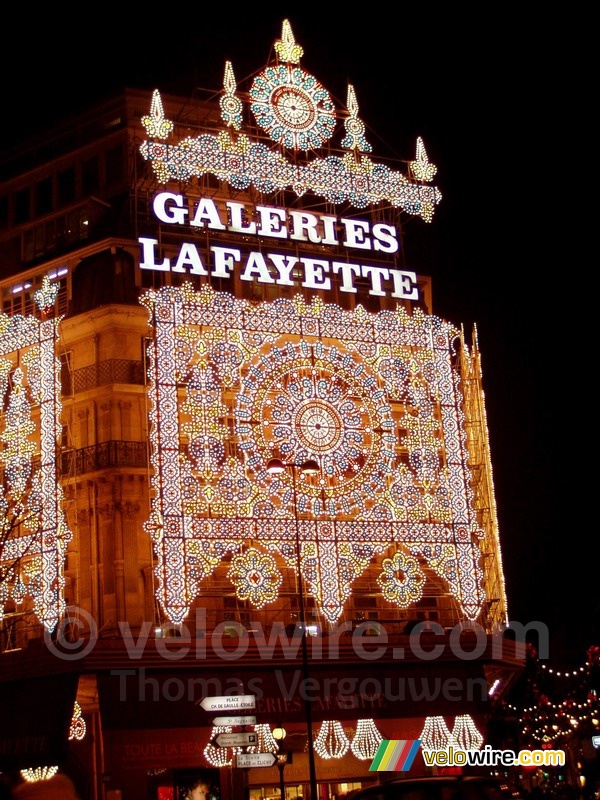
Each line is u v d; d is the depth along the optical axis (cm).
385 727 4116
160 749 3731
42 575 3981
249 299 4631
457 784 2028
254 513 4069
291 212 4600
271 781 4075
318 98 4756
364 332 4478
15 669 3806
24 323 4325
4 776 1020
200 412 4094
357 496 4259
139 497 4162
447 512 4378
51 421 4125
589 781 4506
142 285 4456
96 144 4978
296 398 4272
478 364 4850
